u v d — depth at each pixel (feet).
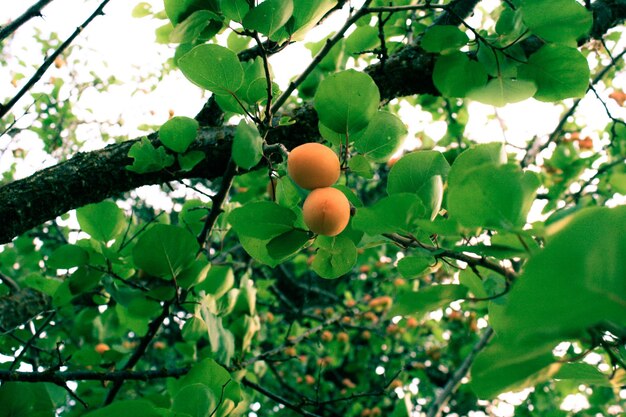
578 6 2.87
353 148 2.96
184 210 3.97
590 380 2.52
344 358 9.43
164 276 3.24
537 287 1.79
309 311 8.21
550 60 3.02
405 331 7.54
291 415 7.27
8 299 5.16
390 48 4.12
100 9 3.51
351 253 2.83
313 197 2.64
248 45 3.52
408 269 2.79
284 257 2.85
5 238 3.36
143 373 3.57
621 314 1.71
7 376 3.34
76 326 4.96
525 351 2.23
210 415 2.86
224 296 3.86
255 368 5.08
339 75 2.77
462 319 7.29
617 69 5.82
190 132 3.28
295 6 2.86
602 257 1.76
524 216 2.40
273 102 3.14
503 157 2.66
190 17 2.86
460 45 3.14
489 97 3.12
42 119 6.68
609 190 5.29
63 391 3.79
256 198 5.41
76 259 3.47
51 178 3.45
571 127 6.30
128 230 3.96
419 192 2.70
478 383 2.36
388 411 8.61
